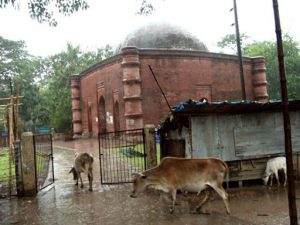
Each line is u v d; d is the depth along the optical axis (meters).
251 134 9.42
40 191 10.09
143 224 6.52
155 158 10.09
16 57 47.94
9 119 14.66
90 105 30.42
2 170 14.48
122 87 24.72
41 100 44.84
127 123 23.06
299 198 7.86
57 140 32.78
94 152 19.08
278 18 4.01
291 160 3.97
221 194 6.93
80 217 7.25
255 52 39.09
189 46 29.67
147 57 24.16
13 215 7.68
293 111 9.68
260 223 6.18
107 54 44.25
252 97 29.16
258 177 9.53
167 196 8.70
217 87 26.73
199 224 6.31
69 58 42.28
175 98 24.75
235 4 20.38
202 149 9.09
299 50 38.84
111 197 8.95
